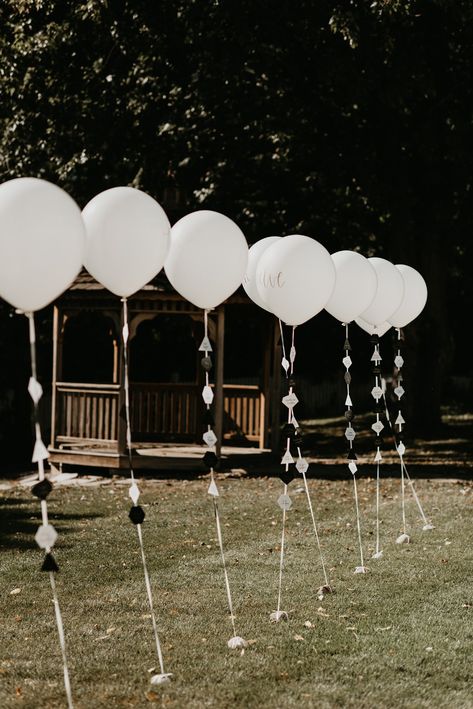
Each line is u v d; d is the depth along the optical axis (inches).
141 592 308.3
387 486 552.4
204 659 239.5
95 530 417.7
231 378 1099.9
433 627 266.5
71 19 649.0
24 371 859.4
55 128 693.3
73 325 895.7
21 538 401.4
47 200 192.2
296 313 278.1
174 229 253.9
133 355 966.4
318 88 693.9
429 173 756.6
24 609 289.1
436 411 831.7
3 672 231.1
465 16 578.6
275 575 329.7
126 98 693.9
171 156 718.5
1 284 194.7
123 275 227.0
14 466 714.2
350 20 563.2
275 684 221.0
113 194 227.6
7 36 681.0
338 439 884.0
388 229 828.6
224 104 686.5
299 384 1179.9
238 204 805.9
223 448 673.6
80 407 628.4
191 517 450.0
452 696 213.8
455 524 423.2
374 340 361.1
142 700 211.0
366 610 284.7
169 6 642.2
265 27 656.4
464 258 939.3
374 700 210.5
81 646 251.6
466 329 1373.0
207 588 312.2
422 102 684.1
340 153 736.3
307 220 829.8
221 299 255.1
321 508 473.7
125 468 609.0
